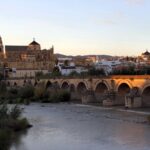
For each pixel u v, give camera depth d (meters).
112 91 171.62
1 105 127.94
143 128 109.94
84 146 87.94
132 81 164.38
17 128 108.81
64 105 176.00
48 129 109.88
